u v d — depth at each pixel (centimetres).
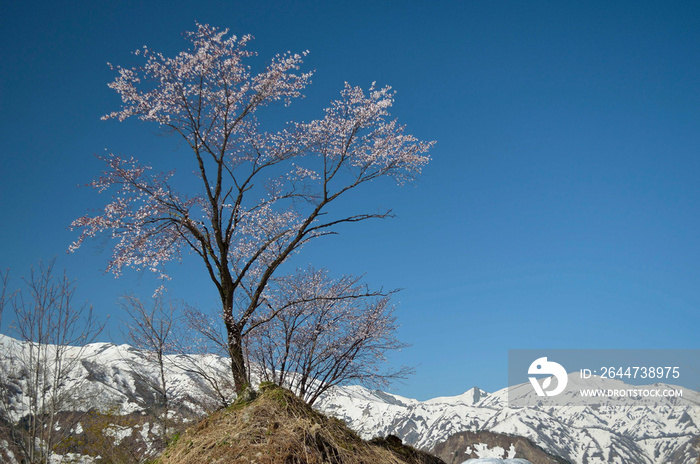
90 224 1162
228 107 1209
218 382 1072
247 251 1323
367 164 1281
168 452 565
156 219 1194
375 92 1308
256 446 521
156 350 1165
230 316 1129
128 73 1212
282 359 1145
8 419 869
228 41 1242
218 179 1209
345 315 1214
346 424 663
